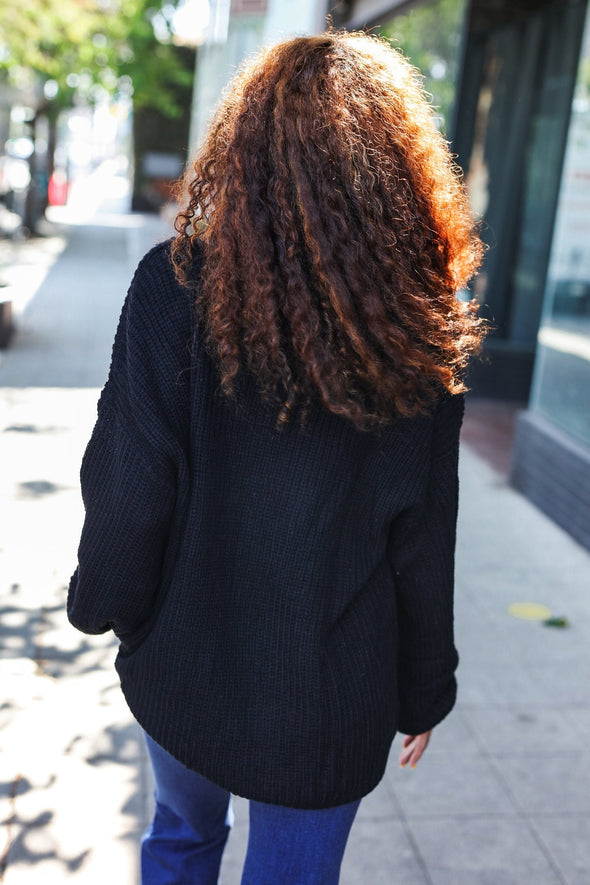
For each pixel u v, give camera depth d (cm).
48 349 907
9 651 346
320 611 135
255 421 131
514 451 623
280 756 137
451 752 312
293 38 137
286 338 123
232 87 137
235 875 245
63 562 429
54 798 267
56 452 590
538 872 256
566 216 580
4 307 885
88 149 4925
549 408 594
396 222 124
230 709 138
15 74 1761
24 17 1352
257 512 134
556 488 560
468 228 138
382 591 143
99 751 290
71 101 2120
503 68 823
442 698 159
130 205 3203
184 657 137
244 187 123
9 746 288
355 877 249
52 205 3209
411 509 140
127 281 1452
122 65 1928
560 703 351
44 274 1449
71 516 486
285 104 123
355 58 129
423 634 153
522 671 374
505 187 850
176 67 2055
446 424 141
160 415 129
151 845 179
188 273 129
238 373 128
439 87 836
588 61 566
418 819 275
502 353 859
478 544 515
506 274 867
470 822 275
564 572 484
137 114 3092
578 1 774
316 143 121
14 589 397
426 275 129
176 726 139
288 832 144
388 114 127
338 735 137
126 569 133
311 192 120
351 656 138
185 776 161
